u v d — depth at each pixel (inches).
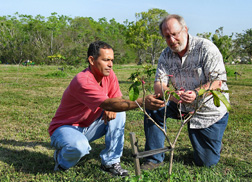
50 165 132.8
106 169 123.1
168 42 115.8
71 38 2731.3
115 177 117.8
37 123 211.3
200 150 127.9
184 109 128.0
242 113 245.4
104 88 119.7
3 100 305.9
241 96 343.9
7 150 153.5
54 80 575.2
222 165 131.7
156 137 127.6
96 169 125.0
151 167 126.6
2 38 2213.3
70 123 120.8
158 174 110.8
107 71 110.0
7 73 778.8
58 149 119.9
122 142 123.3
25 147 159.8
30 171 126.2
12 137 177.2
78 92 110.5
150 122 128.1
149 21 2100.1
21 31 2546.8
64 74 682.8
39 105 282.8
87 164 132.4
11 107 270.4
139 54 2224.4
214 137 125.3
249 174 123.0
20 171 125.8
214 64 118.0
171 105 130.3
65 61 861.8
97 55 108.0
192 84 126.0
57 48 2276.1
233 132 186.9
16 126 202.8
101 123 123.9
